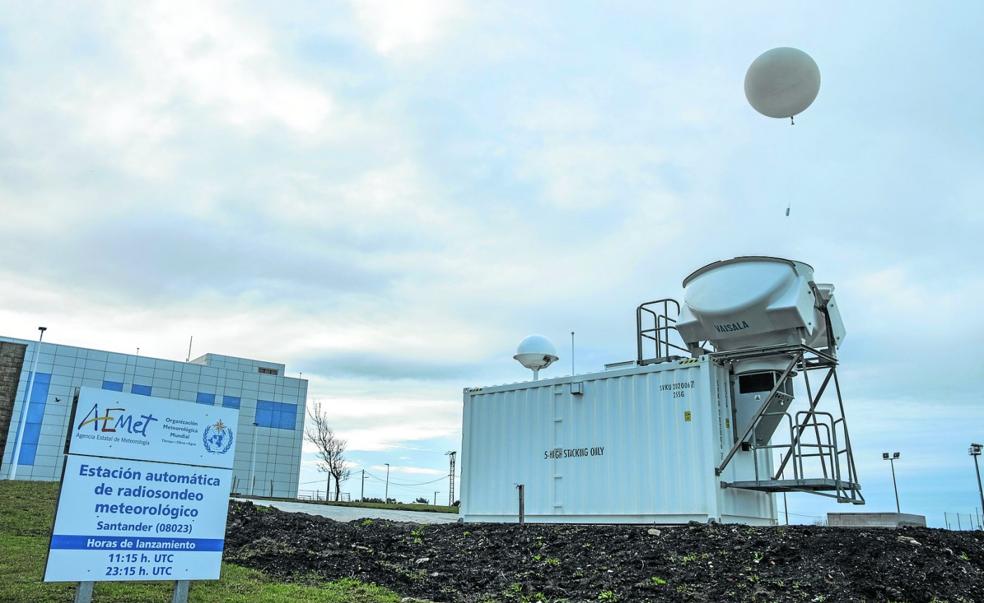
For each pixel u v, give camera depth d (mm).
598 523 13477
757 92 10281
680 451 12859
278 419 59906
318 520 14805
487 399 15641
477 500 15203
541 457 14508
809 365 13531
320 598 8711
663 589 8883
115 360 53375
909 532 10828
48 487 20047
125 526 7844
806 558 9586
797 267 13031
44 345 50875
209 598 8523
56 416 50188
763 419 13250
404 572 10227
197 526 8383
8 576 8945
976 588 8836
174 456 8336
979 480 30922
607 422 13828
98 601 8078
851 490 12750
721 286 13227
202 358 59438
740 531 11141
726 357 13242
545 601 8789
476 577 9945
